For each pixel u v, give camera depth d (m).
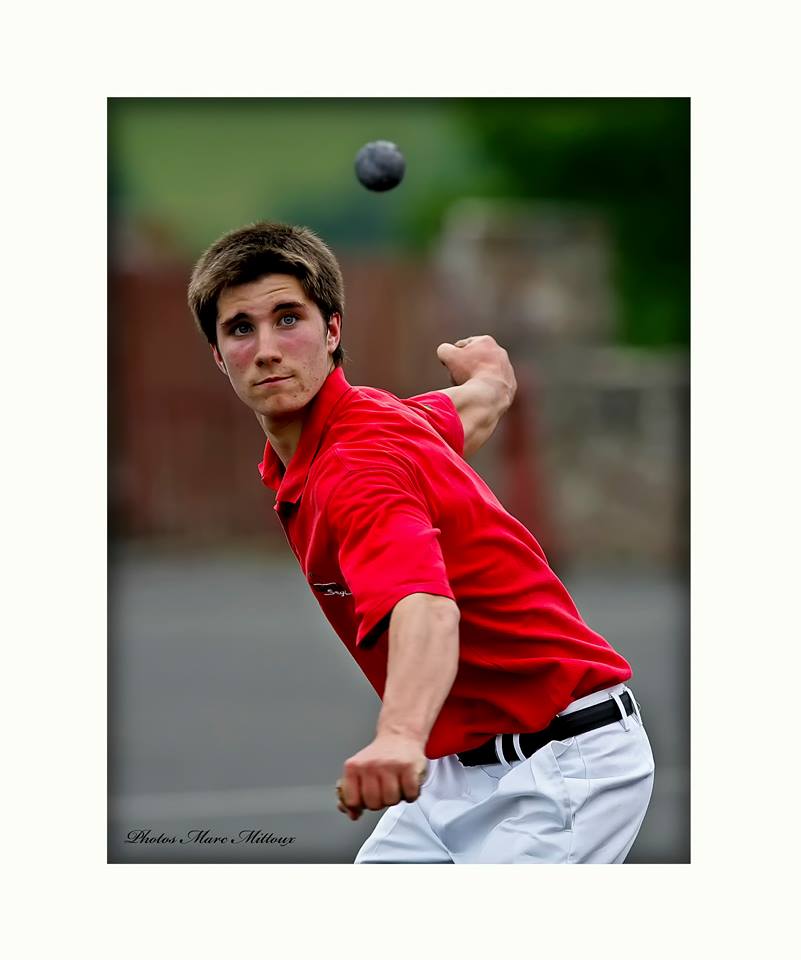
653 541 63.12
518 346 66.00
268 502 66.44
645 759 14.98
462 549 14.12
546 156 88.81
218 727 35.62
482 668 14.48
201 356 66.31
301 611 52.09
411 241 99.81
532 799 14.66
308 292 14.14
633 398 63.38
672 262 87.00
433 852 15.69
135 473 66.12
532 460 62.94
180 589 56.91
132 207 105.81
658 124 87.44
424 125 101.31
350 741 34.25
